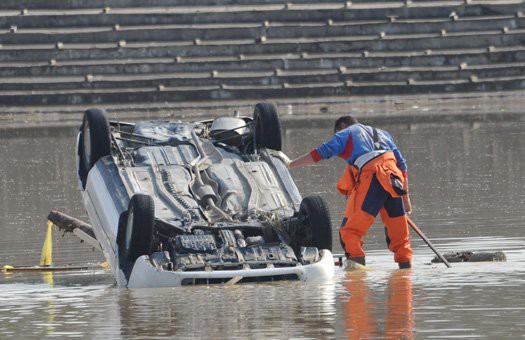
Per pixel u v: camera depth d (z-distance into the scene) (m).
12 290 35.31
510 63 136.12
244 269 34.50
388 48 137.00
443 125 99.94
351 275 35.53
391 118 112.19
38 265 41.66
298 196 38.91
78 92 130.12
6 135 104.44
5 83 130.75
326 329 26.67
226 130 42.41
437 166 69.50
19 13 138.75
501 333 25.64
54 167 75.31
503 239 42.69
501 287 31.58
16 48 134.50
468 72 134.00
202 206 38.06
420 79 133.75
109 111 128.50
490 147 79.00
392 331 26.20
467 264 37.22
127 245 35.53
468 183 60.91
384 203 37.59
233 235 35.97
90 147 39.72
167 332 27.00
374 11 141.12
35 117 126.88
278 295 31.72
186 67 133.38
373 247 42.41
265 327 27.14
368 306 29.44
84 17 137.62
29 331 27.80
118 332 27.23
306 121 111.44
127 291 33.69
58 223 42.62
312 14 140.00
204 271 34.31
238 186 38.97
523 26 140.62
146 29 136.38
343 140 37.88
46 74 132.50
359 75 133.38
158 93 130.38
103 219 37.97
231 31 137.62
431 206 52.88
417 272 35.59
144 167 39.41
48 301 32.44
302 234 37.06
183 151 40.69
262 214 37.44
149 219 34.88
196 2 141.00
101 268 40.78
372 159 37.38
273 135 41.16
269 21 139.38
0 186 66.50
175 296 32.16
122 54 134.38
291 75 133.12
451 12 141.62
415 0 143.12
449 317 27.58
